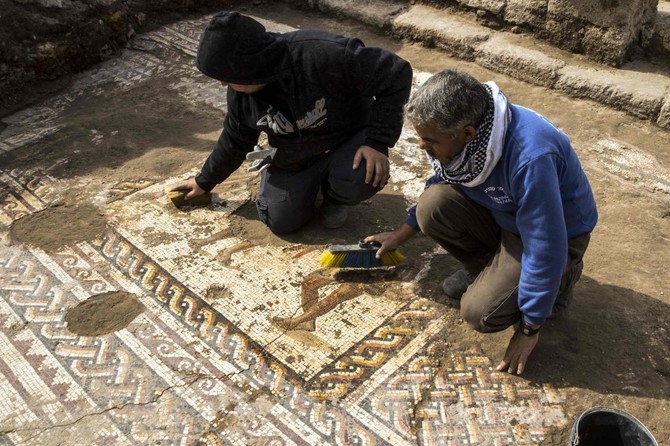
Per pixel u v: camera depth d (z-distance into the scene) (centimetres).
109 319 266
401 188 345
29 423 225
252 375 241
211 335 258
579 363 244
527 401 230
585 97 418
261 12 559
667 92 393
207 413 227
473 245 257
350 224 318
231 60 241
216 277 287
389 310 269
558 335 255
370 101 293
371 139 279
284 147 292
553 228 199
